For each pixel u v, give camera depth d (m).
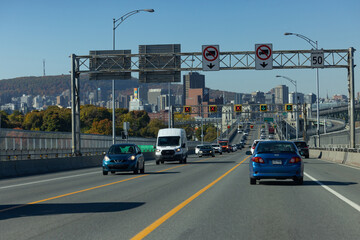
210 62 39.59
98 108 183.12
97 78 41.28
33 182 22.38
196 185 18.67
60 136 55.91
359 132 57.84
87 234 8.60
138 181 21.20
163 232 8.70
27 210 11.99
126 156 26.23
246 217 10.43
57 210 11.88
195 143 125.62
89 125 180.12
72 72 39.97
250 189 16.77
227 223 9.66
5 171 27.41
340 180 20.69
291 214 10.85
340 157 41.41
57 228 9.28
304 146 52.88
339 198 13.95
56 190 17.66
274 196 14.52
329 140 80.19
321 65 39.19
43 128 154.00
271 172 17.69
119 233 8.65
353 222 9.74
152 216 10.64
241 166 34.81
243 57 39.56
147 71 40.97
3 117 153.62
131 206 12.42
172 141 42.91
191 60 40.38
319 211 11.31
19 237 8.41
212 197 14.35
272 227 9.18
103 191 16.67
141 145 87.00
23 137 48.44
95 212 11.40
